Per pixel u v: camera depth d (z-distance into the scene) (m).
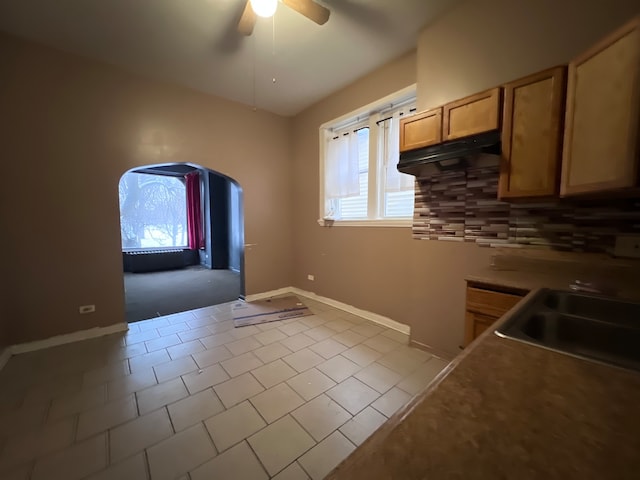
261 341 2.56
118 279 2.76
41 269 2.40
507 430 0.43
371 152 3.03
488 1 1.83
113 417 1.58
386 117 2.88
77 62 2.48
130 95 2.77
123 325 2.80
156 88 2.92
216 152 3.38
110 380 1.94
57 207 2.45
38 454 1.33
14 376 1.99
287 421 1.56
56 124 2.41
